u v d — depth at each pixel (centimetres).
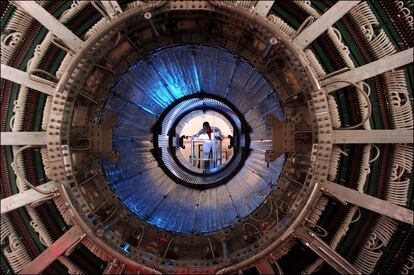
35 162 472
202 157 776
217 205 638
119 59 491
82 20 466
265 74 506
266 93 564
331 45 457
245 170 658
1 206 459
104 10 456
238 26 462
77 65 428
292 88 495
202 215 621
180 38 497
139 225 539
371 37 455
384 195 461
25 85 455
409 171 457
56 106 435
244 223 542
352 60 462
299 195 448
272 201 524
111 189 526
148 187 625
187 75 618
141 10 417
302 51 435
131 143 611
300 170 501
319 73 446
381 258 471
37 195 462
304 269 478
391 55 443
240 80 598
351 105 457
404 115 453
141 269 436
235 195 641
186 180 679
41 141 452
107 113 527
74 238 454
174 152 709
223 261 448
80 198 454
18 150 427
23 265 476
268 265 445
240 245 512
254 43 487
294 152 500
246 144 663
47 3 463
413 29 457
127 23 434
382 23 464
